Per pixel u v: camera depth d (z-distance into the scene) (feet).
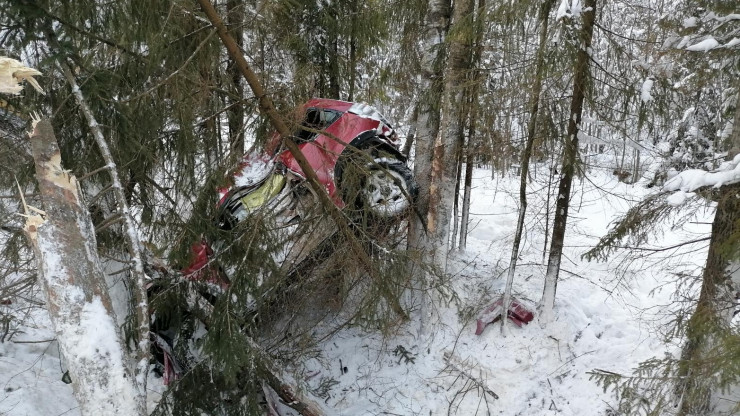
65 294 7.82
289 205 18.57
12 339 17.67
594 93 16.74
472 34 16.56
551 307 19.93
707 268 14.24
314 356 20.21
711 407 13.60
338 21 22.95
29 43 11.05
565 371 18.76
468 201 25.66
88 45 12.75
